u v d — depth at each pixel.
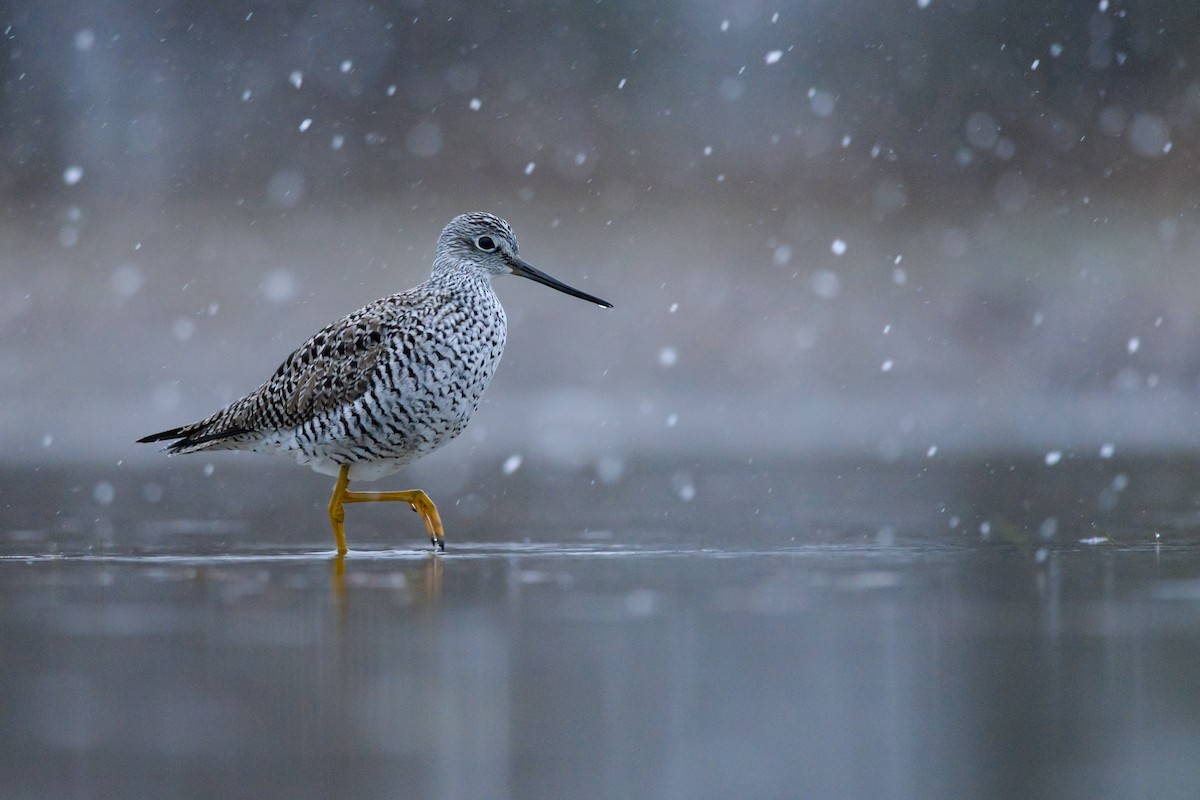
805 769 4.55
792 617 6.86
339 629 6.61
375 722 5.04
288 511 12.59
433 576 8.46
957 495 12.77
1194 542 9.76
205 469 16.16
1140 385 23.69
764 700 5.31
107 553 9.83
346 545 10.20
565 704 5.26
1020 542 9.80
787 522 11.28
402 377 9.90
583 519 11.71
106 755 4.66
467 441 18.61
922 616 6.86
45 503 13.08
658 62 32.97
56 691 5.43
